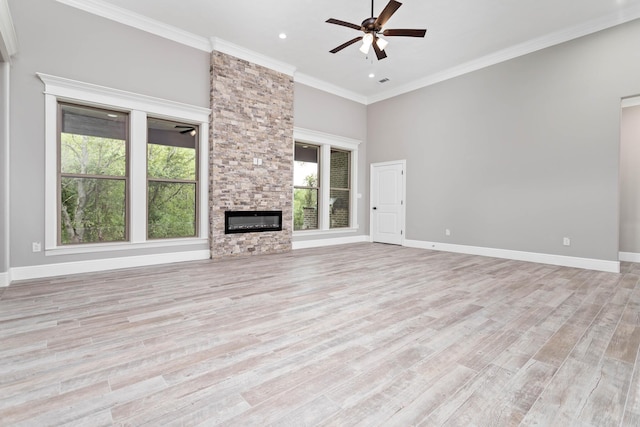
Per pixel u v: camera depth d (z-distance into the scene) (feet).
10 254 11.80
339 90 23.36
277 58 18.63
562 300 10.00
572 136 15.37
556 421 4.45
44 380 5.41
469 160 19.33
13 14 11.75
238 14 14.21
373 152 25.11
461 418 4.50
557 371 5.80
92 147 13.88
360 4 13.38
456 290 11.10
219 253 16.92
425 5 13.33
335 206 24.38
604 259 14.49
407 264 15.81
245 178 17.84
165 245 15.58
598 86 14.57
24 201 12.03
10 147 11.73
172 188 16.24
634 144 17.25
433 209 21.22
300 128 20.66
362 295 10.44
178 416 4.50
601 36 14.44
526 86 16.84
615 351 6.58
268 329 7.64
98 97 13.47
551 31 15.46
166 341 6.95
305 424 4.34
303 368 5.85
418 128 22.04
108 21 13.79
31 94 12.10
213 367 5.87
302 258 17.39
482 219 18.76
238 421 4.39
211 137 16.63
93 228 13.97
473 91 19.08
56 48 12.63
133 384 5.30
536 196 16.57
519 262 16.49
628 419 4.50
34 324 7.80
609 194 14.37
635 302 9.82
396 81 22.12
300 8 13.73
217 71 16.57
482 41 16.42
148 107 14.82
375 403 4.83
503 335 7.36
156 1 13.32
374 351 6.54
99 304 9.34
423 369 5.84
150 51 14.93
